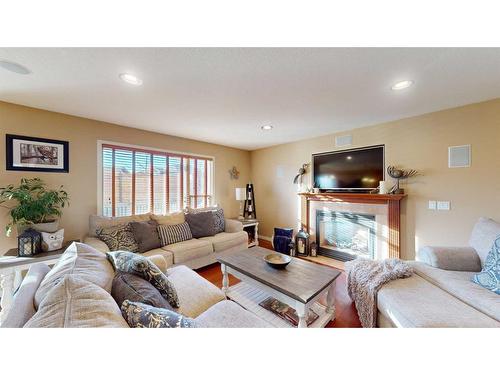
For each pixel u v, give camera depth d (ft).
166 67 4.88
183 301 4.58
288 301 5.04
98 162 8.86
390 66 4.87
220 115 8.21
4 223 6.84
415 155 8.32
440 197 7.76
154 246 8.50
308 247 11.46
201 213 10.91
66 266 3.71
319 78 5.42
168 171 11.31
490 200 6.80
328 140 11.19
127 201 9.82
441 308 4.05
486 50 4.25
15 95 6.37
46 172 7.63
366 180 9.79
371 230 9.68
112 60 4.58
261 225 14.94
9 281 5.75
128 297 3.39
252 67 4.91
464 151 7.25
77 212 8.33
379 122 9.15
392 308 4.31
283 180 13.48
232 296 6.89
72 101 6.84
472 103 7.06
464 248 5.97
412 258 8.42
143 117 8.45
